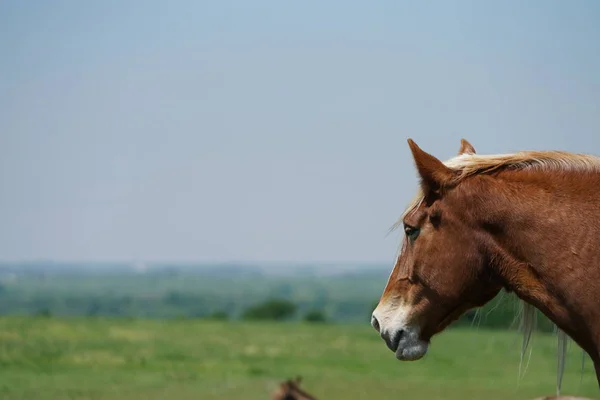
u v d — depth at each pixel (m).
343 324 37.94
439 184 5.80
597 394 15.62
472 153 6.38
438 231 5.82
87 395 15.88
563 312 5.46
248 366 20.81
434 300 5.87
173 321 37.34
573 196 5.56
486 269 5.72
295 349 25.03
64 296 157.62
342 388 16.84
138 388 16.94
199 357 22.64
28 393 16.08
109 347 24.80
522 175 5.74
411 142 5.88
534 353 22.25
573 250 5.43
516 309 6.20
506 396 15.69
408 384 17.48
